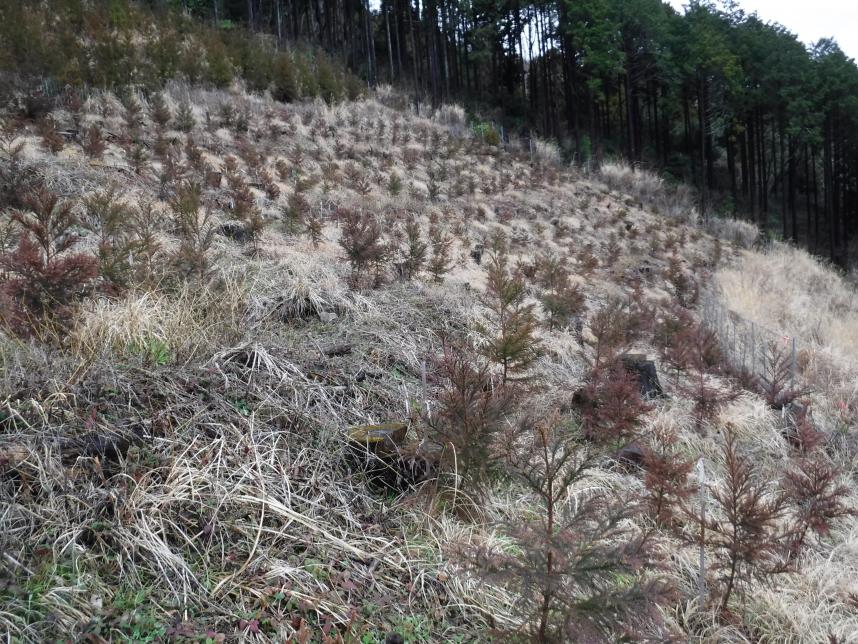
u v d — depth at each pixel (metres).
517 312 4.69
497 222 13.05
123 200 7.15
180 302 4.19
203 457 2.92
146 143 10.92
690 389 5.32
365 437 3.38
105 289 4.19
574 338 6.38
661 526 3.30
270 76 18.36
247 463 2.99
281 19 31.66
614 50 28.27
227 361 3.65
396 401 4.03
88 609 2.18
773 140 34.12
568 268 10.57
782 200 36.22
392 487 3.31
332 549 2.77
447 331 5.48
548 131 31.03
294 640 2.26
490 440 3.14
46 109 10.85
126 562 2.40
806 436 4.42
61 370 3.08
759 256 17.50
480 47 33.41
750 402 5.33
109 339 3.49
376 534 2.96
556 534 2.29
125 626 2.17
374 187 12.56
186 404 3.18
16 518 2.36
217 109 14.88
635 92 33.03
